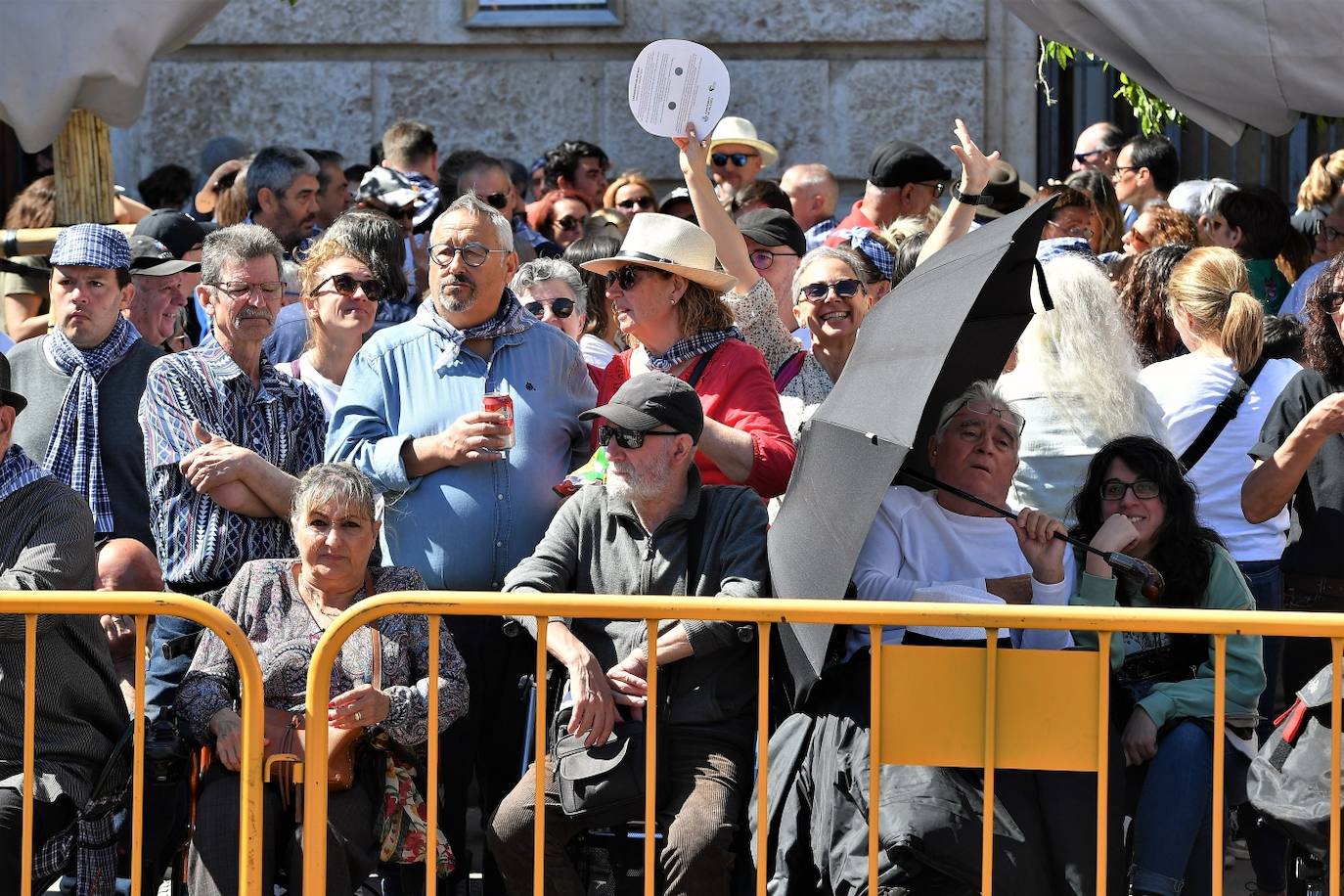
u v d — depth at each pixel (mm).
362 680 12586
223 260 14273
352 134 27656
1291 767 12016
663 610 10883
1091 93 27469
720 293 14711
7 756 12062
